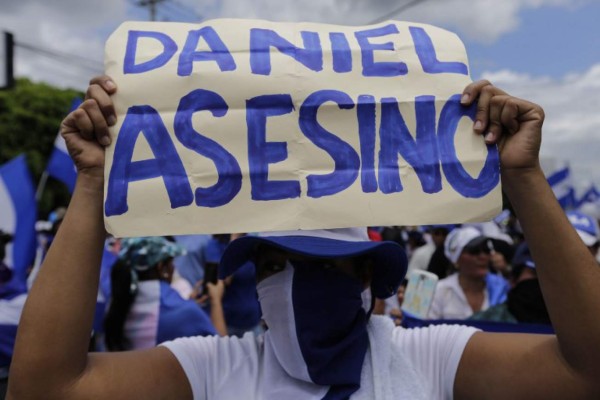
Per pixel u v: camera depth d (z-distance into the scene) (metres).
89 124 1.33
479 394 1.36
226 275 1.59
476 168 1.38
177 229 1.34
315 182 1.37
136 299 2.81
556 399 1.26
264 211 1.36
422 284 3.22
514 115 1.33
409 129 1.41
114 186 1.33
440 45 1.47
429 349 1.43
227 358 1.43
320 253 1.32
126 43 1.42
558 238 1.26
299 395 1.34
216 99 1.39
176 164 1.36
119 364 1.33
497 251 4.94
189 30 1.46
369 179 1.38
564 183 10.59
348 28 1.50
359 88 1.42
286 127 1.39
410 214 1.37
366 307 1.50
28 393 1.21
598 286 1.23
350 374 1.35
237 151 1.38
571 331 1.23
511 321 3.01
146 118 1.37
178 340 1.46
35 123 28.77
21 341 1.22
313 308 1.38
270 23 1.47
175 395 1.36
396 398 1.33
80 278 1.26
